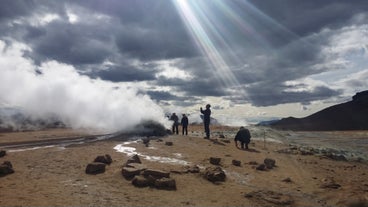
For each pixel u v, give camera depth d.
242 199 11.00
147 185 11.83
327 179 13.95
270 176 14.53
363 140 37.72
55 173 13.05
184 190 11.70
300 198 11.38
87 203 9.71
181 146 22.00
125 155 17.27
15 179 11.95
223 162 17.00
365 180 14.67
